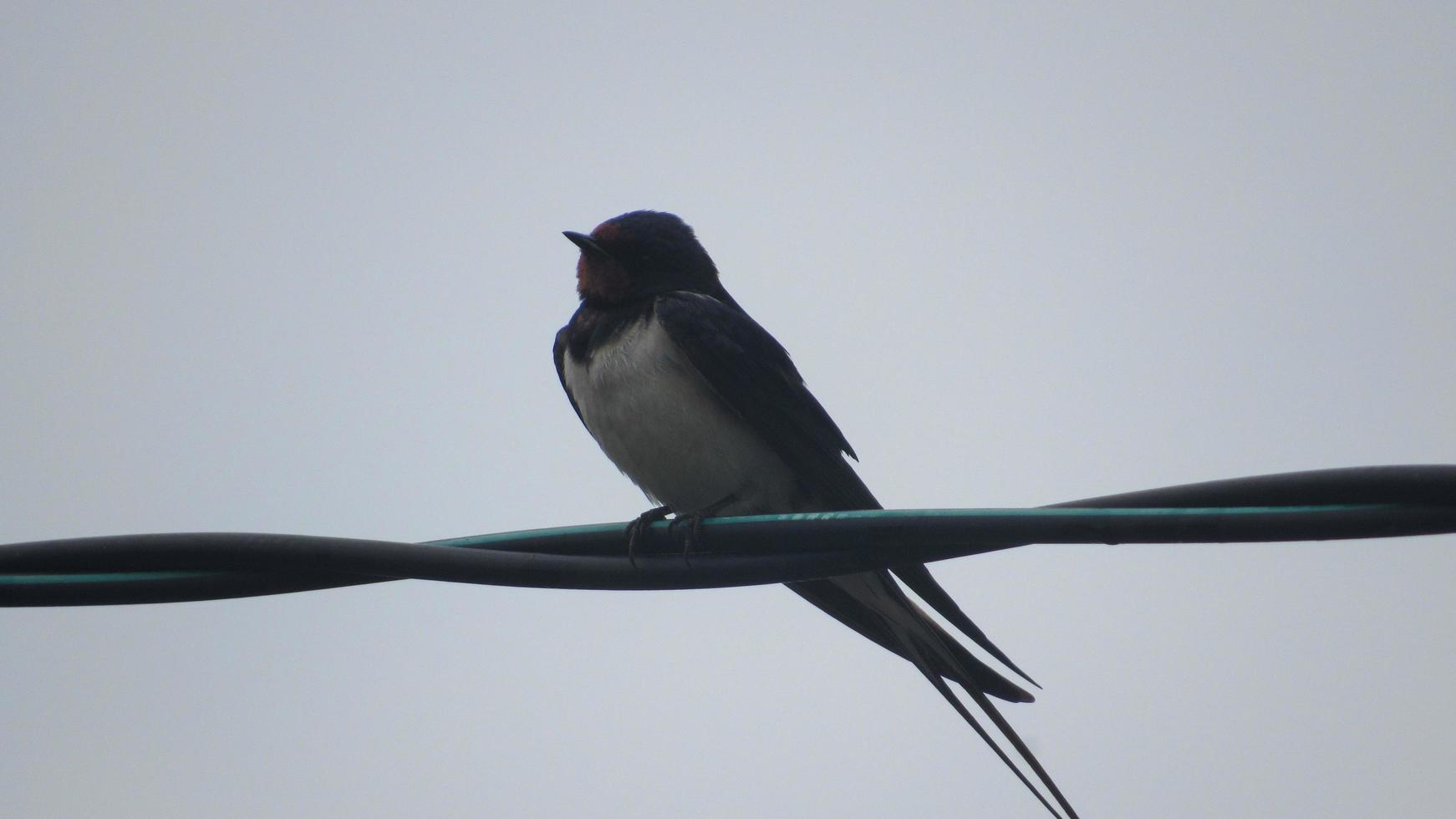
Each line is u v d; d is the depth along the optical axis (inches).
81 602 310.0
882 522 289.9
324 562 304.8
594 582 307.1
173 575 310.0
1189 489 266.2
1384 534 254.5
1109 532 271.1
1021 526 278.1
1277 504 260.4
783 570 302.0
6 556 307.3
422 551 306.0
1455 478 247.9
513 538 315.9
